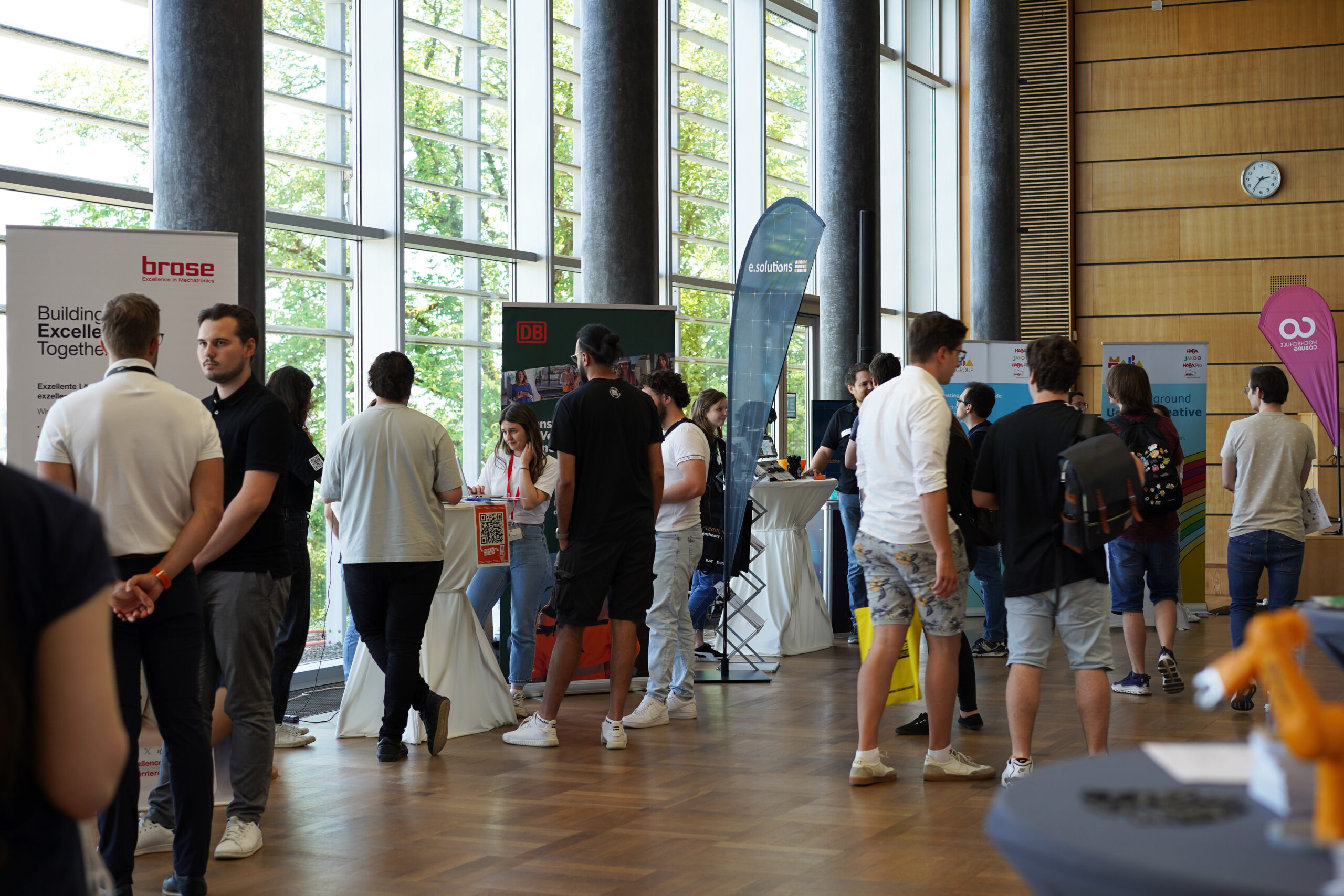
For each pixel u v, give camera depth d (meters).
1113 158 12.59
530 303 6.04
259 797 3.43
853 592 7.12
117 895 2.90
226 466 3.29
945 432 3.88
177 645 2.95
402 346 6.95
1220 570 11.91
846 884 3.10
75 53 5.57
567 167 8.20
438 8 7.32
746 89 10.02
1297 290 9.97
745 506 6.32
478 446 7.64
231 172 4.92
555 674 4.88
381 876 3.21
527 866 3.28
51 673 1.22
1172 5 12.40
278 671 4.87
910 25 12.91
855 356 9.63
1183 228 12.38
